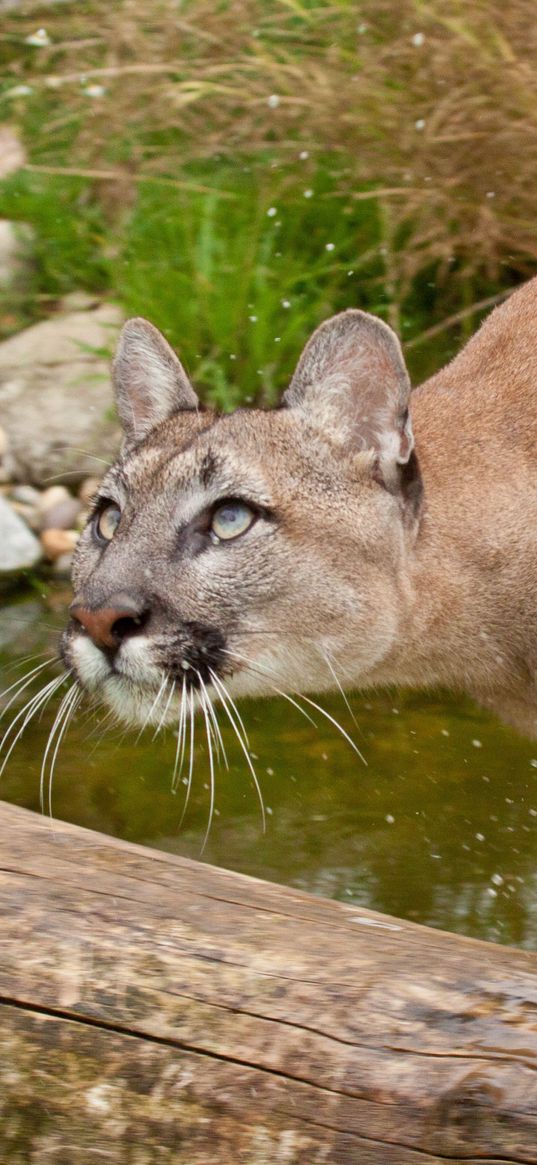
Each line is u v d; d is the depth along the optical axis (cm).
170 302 1130
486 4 1045
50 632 953
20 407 1135
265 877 665
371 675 609
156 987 401
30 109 1345
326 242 1145
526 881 657
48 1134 396
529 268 1054
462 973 394
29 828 472
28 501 1114
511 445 611
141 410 639
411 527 582
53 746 798
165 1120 388
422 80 1059
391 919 445
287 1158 375
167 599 553
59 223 1240
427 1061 372
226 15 1204
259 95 1152
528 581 598
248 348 1101
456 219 1062
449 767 762
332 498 568
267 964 402
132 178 1177
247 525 561
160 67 1162
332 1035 381
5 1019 406
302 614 566
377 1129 368
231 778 759
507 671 620
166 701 561
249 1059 384
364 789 743
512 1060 367
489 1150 361
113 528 595
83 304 1213
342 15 1155
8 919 422
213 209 1149
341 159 1123
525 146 1015
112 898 430
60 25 1351
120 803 735
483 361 644
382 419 570
